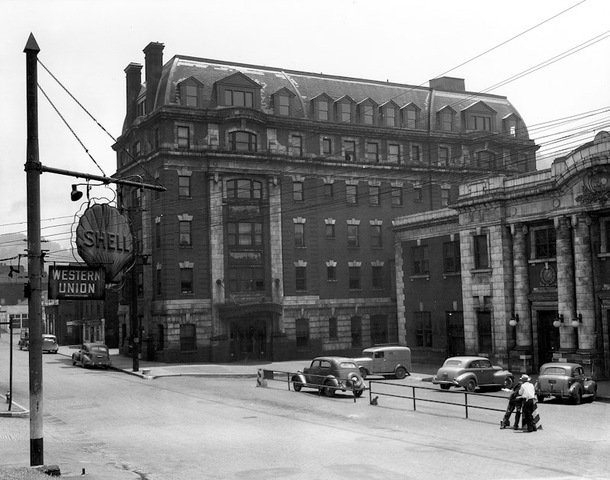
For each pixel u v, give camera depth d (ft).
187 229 188.55
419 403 100.63
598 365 121.29
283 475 52.19
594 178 120.67
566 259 126.93
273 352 193.06
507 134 236.84
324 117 211.00
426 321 169.78
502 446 64.28
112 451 65.21
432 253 167.22
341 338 204.23
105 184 53.67
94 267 50.75
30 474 47.21
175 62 197.36
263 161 195.72
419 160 221.05
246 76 197.47
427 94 233.55
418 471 52.80
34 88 50.80
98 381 140.36
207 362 186.70
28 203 50.26
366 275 209.97
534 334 136.67
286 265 198.18
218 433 74.64
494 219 141.49
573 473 51.55
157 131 190.60
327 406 97.55
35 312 50.31
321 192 205.36
